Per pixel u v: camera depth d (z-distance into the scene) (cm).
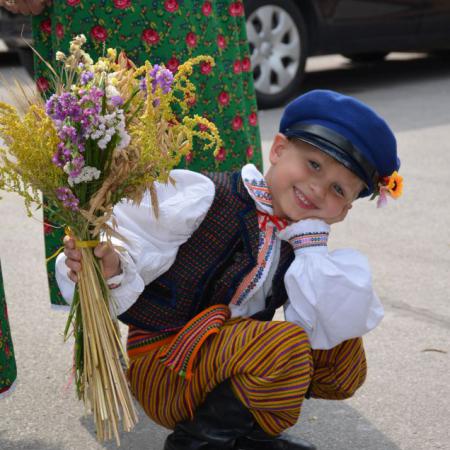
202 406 228
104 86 189
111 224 218
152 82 199
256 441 248
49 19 278
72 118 185
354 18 783
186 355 221
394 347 322
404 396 286
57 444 259
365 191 238
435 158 589
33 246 439
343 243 437
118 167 195
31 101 202
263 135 646
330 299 227
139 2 263
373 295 233
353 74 938
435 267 404
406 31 820
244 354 217
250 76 315
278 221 232
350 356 244
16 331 337
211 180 232
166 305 231
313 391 254
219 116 289
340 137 223
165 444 239
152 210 221
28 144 192
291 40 749
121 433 264
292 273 228
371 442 260
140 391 236
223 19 294
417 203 499
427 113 727
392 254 421
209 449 231
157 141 195
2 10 712
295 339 219
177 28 268
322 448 257
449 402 282
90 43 267
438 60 1017
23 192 200
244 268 230
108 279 212
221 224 229
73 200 197
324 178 225
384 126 225
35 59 283
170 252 225
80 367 221
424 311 355
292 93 761
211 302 233
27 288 382
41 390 291
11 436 263
